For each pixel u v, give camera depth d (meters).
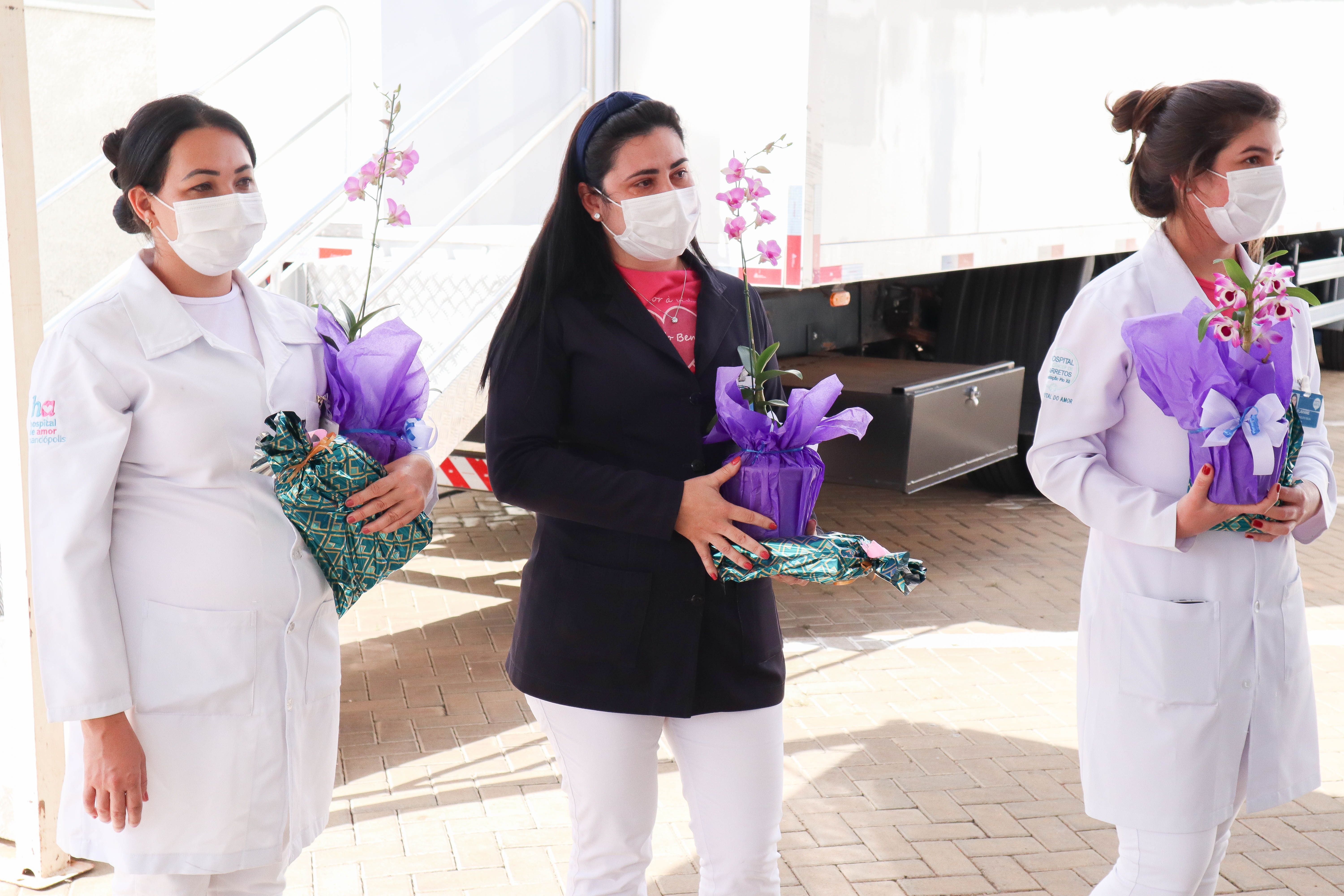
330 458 1.99
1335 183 9.03
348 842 3.43
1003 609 5.54
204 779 2.02
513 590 5.79
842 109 4.72
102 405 1.93
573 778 2.29
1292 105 8.22
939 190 5.37
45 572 1.91
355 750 4.05
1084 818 3.61
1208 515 2.12
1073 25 6.11
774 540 2.13
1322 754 4.04
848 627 5.32
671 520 2.10
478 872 3.27
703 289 2.33
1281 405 2.07
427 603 5.59
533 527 6.94
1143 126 2.37
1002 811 3.65
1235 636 2.22
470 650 4.98
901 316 6.91
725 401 2.10
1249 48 7.62
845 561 2.05
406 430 2.22
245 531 2.04
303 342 2.19
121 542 2.01
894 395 5.44
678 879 3.24
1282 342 2.09
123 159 2.00
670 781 3.83
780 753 2.33
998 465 7.36
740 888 2.30
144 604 2.01
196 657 2.01
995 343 6.84
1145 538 2.19
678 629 2.21
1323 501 2.30
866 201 4.92
